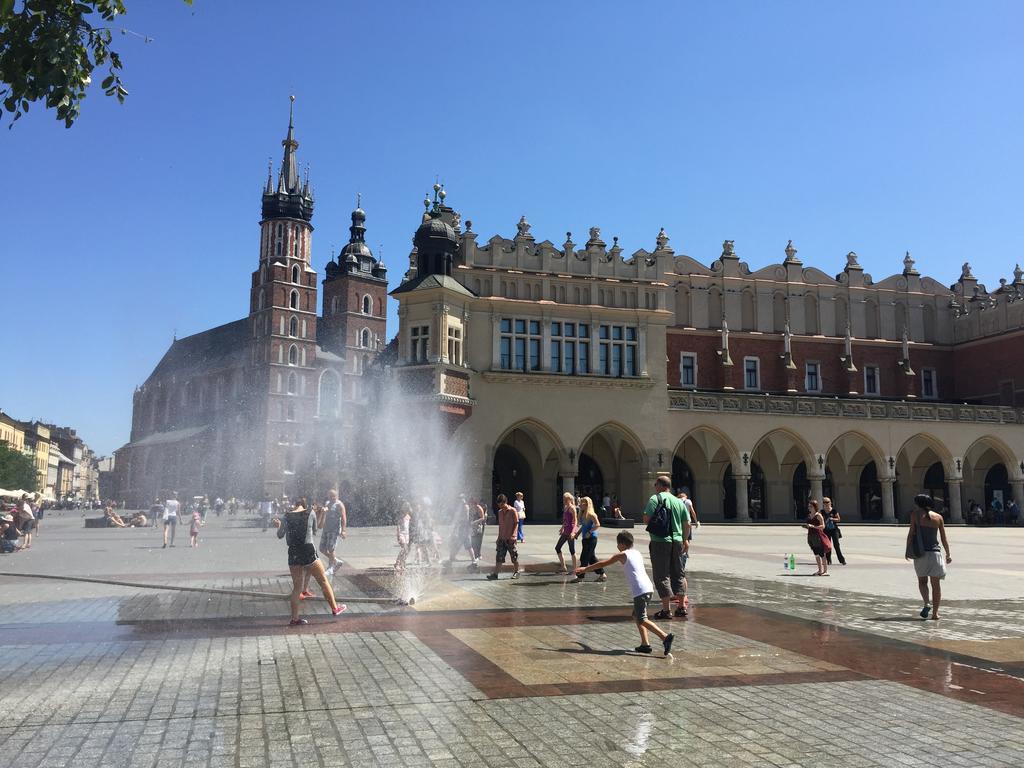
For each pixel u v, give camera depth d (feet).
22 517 94.99
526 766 19.39
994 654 32.42
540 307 154.61
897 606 45.68
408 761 19.61
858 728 22.57
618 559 33.17
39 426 508.12
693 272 183.52
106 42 27.78
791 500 181.98
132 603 45.16
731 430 164.76
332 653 31.71
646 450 157.17
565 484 152.05
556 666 29.76
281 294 357.20
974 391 195.31
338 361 375.04
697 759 20.01
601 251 162.20
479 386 148.66
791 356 184.96
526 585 54.54
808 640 35.19
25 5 26.66
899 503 193.47
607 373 157.69
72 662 29.94
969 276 206.28
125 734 21.47
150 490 393.91
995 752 20.63
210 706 24.13
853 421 172.24
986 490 196.34
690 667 29.86
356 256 397.60
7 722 22.47
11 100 26.71
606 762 19.72
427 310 142.51
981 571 66.90
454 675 28.19
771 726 22.71
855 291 193.47
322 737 21.34
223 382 384.06
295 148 376.07
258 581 56.03
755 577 61.16
